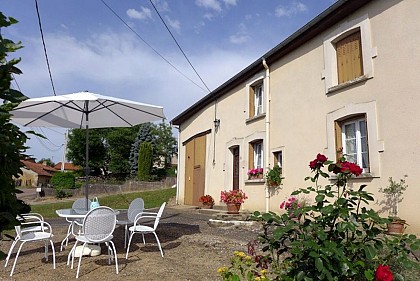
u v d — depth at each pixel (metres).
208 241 6.31
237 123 11.62
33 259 5.20
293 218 2.62
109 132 41.97
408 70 6.02
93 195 23.88
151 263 4.88
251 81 10.93
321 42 8.14
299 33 8.44
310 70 8.43
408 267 2.34
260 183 10.05
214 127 13.17
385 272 2.15
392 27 6.36
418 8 5.95
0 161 1.68
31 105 5.70
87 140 6.41
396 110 6.17
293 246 2.35
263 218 2.68
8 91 1.62
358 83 6.97
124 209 14.91
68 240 6.62
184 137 16.06
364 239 2.46
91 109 6.69
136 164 40.56
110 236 4.72
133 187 26.53
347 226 2.35
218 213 10.58
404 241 2.52
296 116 8.80
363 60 6.86
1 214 1.67
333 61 7.77
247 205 10.62
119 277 4.23
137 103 6.10
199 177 14.12
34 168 45.03
